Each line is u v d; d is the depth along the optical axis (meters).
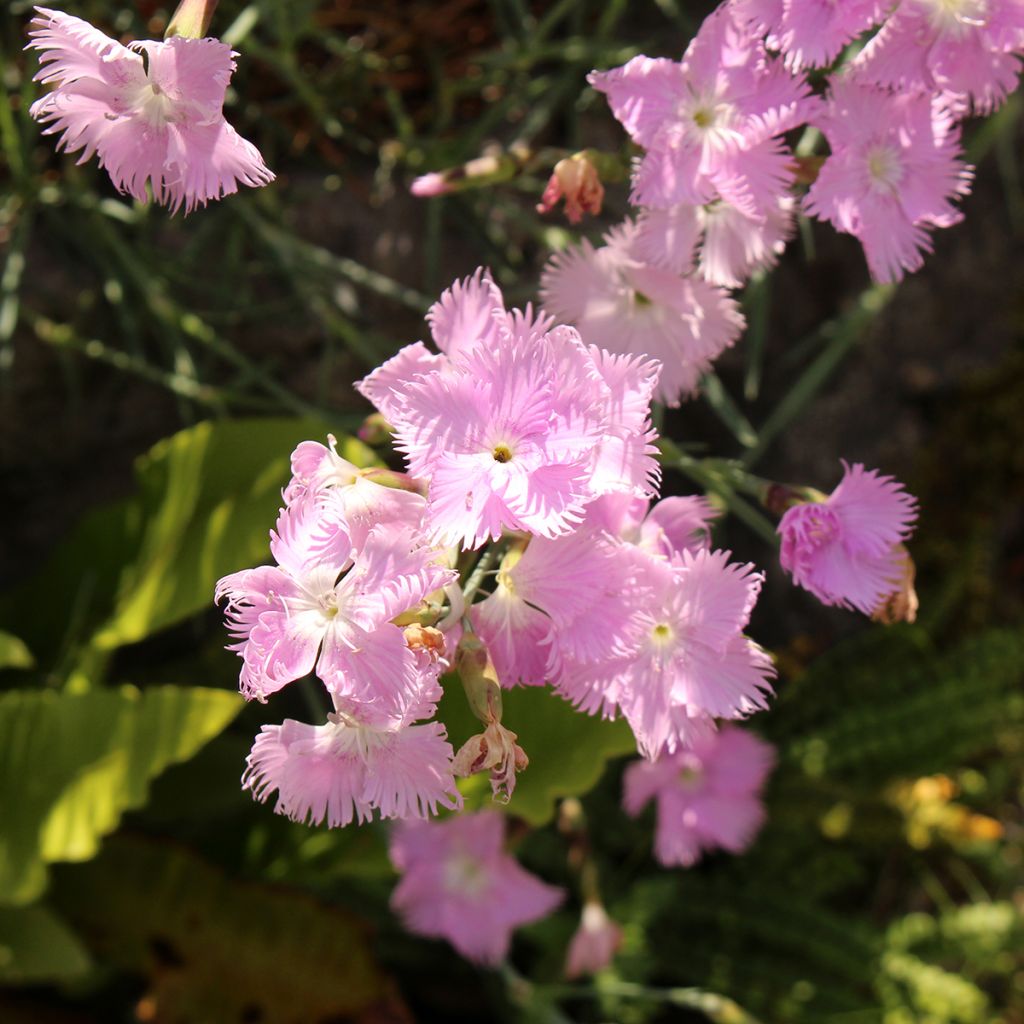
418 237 0.36
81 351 0.36
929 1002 0.41
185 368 0.33
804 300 0.40
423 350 0.20
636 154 0.24
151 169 0.20
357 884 0.42
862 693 0.44
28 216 0.33
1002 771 0.47
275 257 0.35
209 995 0.35
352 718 0.18
